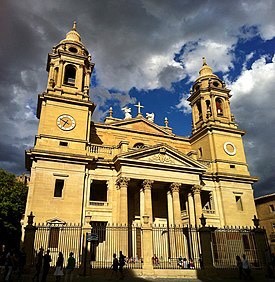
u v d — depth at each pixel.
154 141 39.91
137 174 30.86
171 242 29.34
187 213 33.31
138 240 31.09
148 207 29.83
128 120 39.31
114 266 18.98
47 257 16.50
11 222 35.50
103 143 36.78
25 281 16.89
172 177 32.22
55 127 31.58
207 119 40.25
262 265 22.69
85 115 33.47
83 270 19.23
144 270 20.22
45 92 32.97
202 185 35.28
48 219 26.77
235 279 20.55
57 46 37.91
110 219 29.42
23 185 39.00
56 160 29.39
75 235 26.30
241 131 40.50
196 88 44.53
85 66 37.62
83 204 29.05
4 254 24.80
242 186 36.94
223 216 34.38
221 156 37.91
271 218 46.56
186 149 41.75
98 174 31.14
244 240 31.59
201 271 20.95
